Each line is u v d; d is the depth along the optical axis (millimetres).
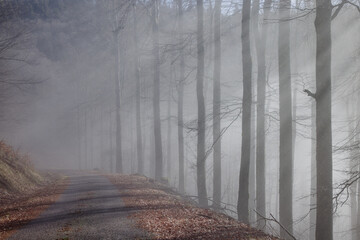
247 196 13242
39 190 20656
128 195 15891
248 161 13219
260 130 15797
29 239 8844
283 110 12320
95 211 12227
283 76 12375
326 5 8992
